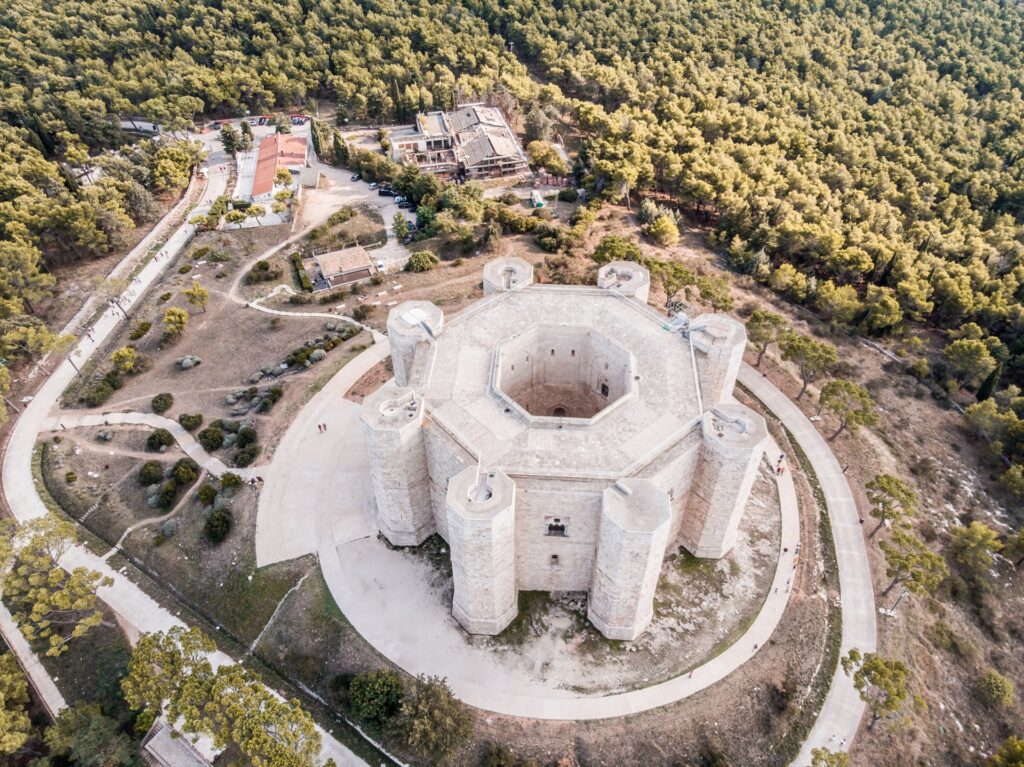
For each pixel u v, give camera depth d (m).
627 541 48.97
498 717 55.00
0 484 75.12
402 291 102.00
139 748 55.88
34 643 62.00
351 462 74.44
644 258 102.44
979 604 64.44
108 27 172.75
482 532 49.25
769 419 80.88
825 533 69.00
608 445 56.62
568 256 106.62
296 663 59.66
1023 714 56.97
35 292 99.19
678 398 61.16
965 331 94.56
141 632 62.56
